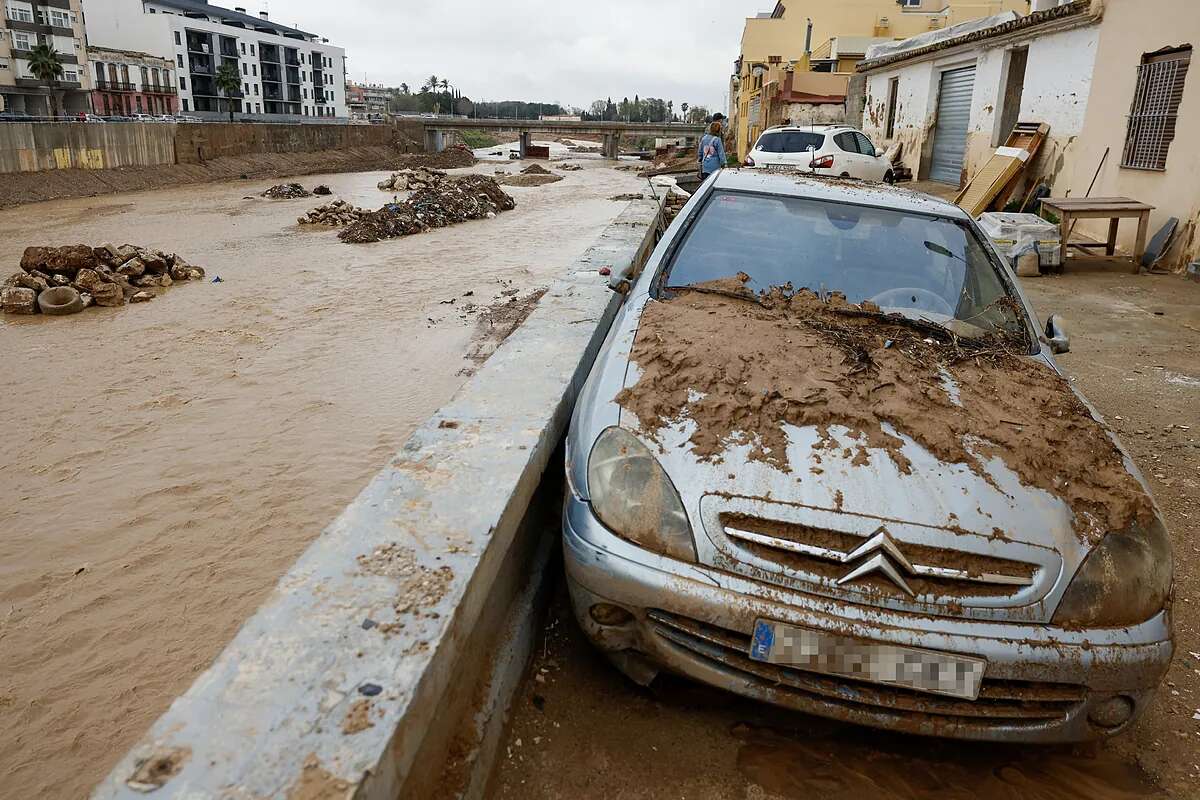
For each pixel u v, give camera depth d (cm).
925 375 299
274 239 1872
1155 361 675
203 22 9112
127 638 406
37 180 3153
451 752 210
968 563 224
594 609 247
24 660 388
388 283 1292
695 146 6159
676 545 233
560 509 362
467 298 1165
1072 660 217
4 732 340
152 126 3897
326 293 1220
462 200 2306
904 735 256
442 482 249
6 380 827
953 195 1767
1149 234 1092
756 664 228
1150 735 261
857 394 279
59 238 2012
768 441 254
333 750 151
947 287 368
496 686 242
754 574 226
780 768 239
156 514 538
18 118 4019
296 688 165
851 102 2802
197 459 627
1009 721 225
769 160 1602
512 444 278
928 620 218
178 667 384
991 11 4050
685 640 235
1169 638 229
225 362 877
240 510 543
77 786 311
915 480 240
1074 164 1309
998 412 278
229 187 3775
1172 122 1061
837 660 218
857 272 376
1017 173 1432
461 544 216
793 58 4594
